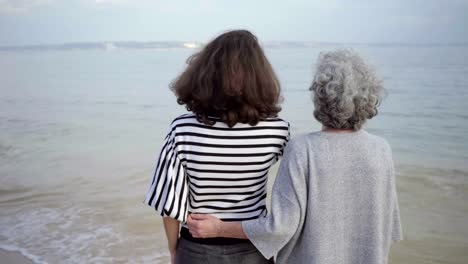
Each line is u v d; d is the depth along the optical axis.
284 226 1.53
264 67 1.67
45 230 4.71
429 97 18.53
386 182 1.57
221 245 1.73
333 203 1.53
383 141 1.61
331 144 1.55
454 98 17.98
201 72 1.62
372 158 1.54
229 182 1.68
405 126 12.48
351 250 1.57
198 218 1.69
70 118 13.91
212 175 1.66
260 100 1.62
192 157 1.65
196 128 1.65
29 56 92.50
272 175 6.71
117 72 40.75
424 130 11.83
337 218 1.54
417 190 6.35
